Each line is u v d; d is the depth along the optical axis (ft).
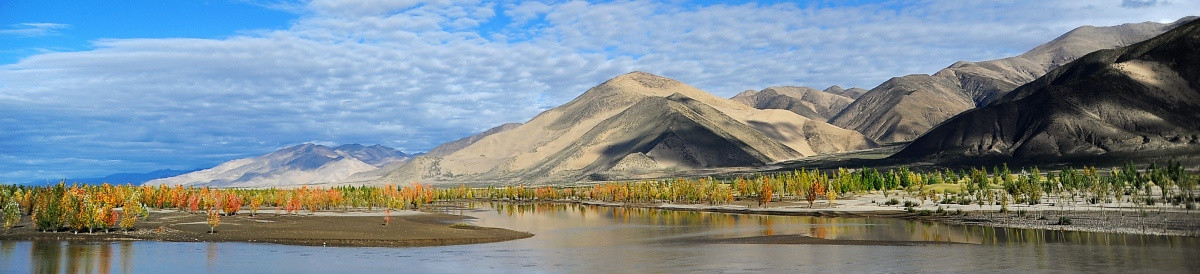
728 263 295.48
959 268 275.80
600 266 290.97
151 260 305.53
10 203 409.49
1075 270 267.18
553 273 275.59
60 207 400.06
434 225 481.87
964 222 463.83
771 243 364.99
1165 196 510.99
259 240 374.63
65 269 282.97
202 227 440.04
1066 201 597.52
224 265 293.84
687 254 325.21
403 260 308.81
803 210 625.00
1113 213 467.52
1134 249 315.78
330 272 277.85
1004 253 312.29
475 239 388.16
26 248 339.98
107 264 294.66
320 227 450.30
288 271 280.10
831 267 282.36
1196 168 579.07
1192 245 324.39
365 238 383.24
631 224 513.04
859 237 387.34
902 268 277.85
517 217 608.19
